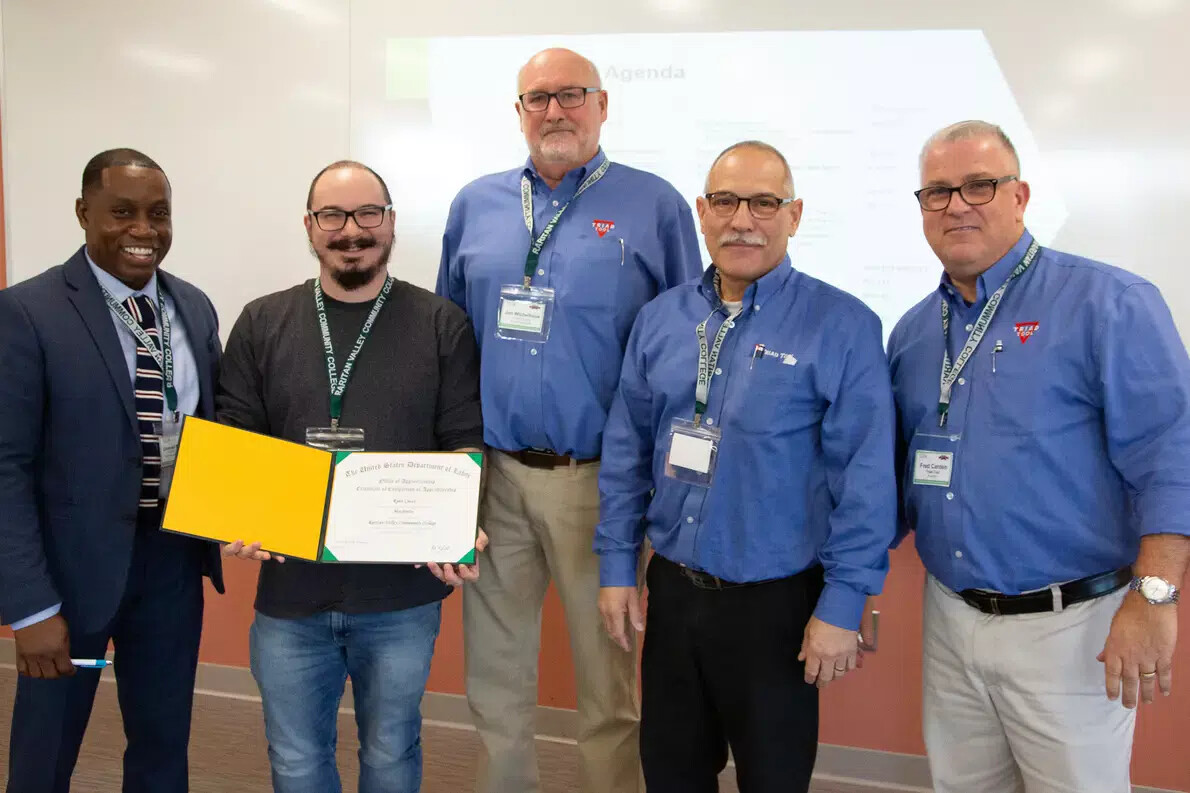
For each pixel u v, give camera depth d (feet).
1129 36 7.73
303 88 9.42
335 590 5.80
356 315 6.10
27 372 5.60
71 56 9.90
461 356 6.32
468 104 9.07
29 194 10.14
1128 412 4.77
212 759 8.84
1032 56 7.93
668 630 5.58
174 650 6.37
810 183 8.46
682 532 5.48
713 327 5.62
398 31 9.16
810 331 5.33
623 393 6.09
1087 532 4.95
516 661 7.05
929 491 5.32
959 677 5.41
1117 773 5.02
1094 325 4.87
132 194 5.89
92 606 5.78
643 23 8.63
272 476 5.63
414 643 5.98
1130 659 4.61
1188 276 7.81
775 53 8.40
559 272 6.56
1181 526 4.49
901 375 5.67
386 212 6.04
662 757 5.58
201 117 9.67
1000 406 5.07
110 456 5.79
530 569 6.98
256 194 9.62
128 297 6.12
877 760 8.91
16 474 5.57
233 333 6.28
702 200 5.65
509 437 6.63
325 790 6.11
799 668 5.31
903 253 8.36
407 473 5.74
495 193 7.07
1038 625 5.03
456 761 8.97
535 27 8.86
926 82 8.16
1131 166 7.84
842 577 5.10
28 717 5.98
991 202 5.11
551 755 9.25
